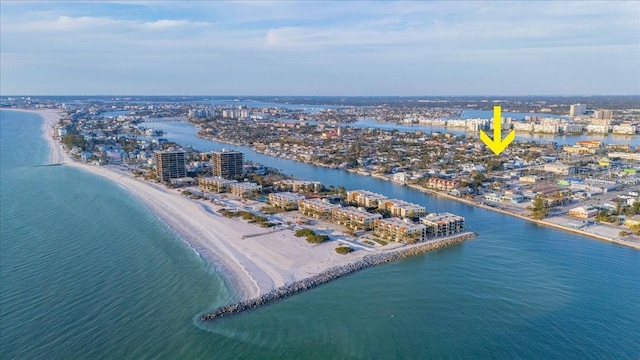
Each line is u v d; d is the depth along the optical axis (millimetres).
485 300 152625
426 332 134125
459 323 138750
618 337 130000
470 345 127750
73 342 124438
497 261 185875
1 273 165375
